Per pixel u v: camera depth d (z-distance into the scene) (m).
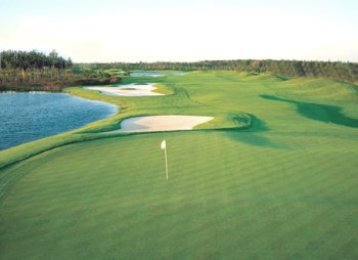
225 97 67.88
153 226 14.21
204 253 12.27
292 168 21.28
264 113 50.03
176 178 19.66
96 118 55.56
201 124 40.91
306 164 22.08
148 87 97.94
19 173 20.72
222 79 120.38
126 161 22.89
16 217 15.06
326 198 16.92
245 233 13.60
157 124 42.94
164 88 87.31
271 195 17.25
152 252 12.36
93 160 23.23
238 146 26.31
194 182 19.05
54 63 173.00
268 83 100.81
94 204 16.33
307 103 63.00
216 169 21.11
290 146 26.94
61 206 16.14
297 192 17.66
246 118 44.16
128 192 17.73
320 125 41.06
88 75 133.25
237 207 15.90
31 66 162.00
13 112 61.22
